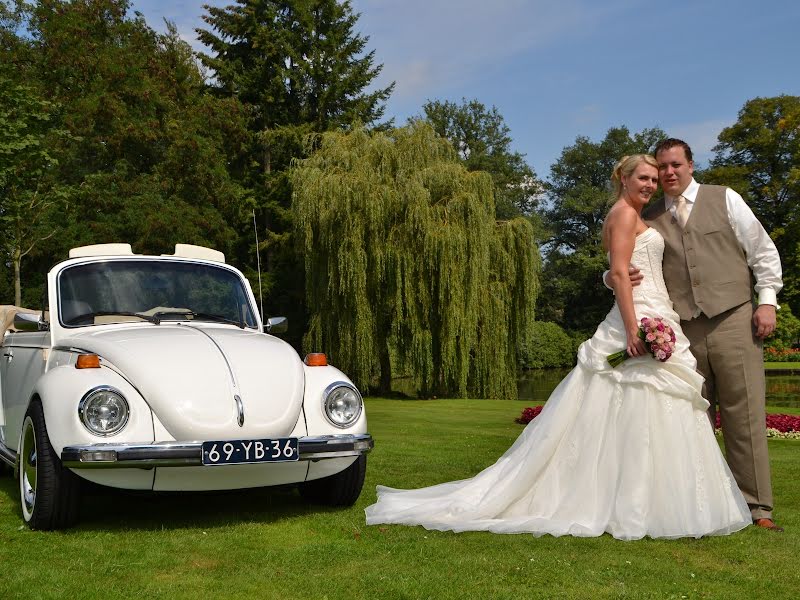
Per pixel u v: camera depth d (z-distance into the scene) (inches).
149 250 1216.2
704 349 176.9
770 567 136.6
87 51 1328.7
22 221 836.0
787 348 1881.2
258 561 140.8
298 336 1401.3
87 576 131.2
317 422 175.2
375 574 131.1
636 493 159.9
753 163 1870.1
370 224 810.2
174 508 191.8
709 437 165.6
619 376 168.2
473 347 848.3
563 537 159.0
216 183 1343.5
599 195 2561.5
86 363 167.9
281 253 1407.5
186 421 159.5
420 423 469.7
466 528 164.6
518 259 880.3
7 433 226.2
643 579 129.0
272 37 1466.5
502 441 354.9
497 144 2448.3
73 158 1190.9
